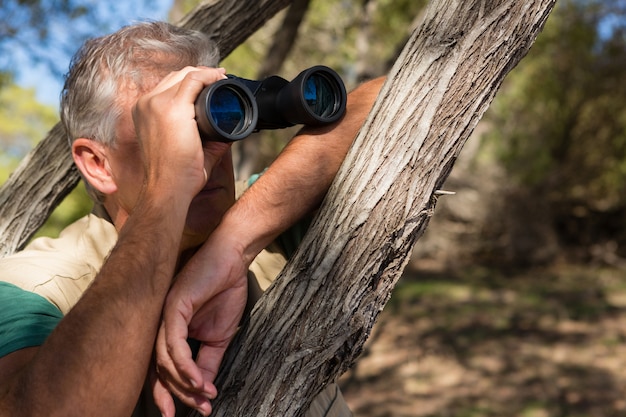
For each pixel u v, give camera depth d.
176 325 1.29
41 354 1.20
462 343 8.25
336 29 7.64
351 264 1.34
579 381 7.12
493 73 1.38
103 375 1.19
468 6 1.36
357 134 1.42
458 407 6.67
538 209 11.75
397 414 6.57
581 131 11.42
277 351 1.32
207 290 1.33
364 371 7.61
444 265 11.82
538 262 11.58
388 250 1.35
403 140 1.35
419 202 1.35
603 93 10.95
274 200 1.44
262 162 8.86
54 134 2.11
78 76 1.54
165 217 1.29
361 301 1.34
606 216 12.04
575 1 9.95
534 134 11.22
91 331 1.20
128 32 1.55
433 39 1.36
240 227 1.41
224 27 2.15
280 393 1.31
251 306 1.63
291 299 1.34
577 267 11.49
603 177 11.68
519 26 1.38
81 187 6.36
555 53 10.05
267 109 1.53
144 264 1.26
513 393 6.91
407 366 7.68
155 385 1.33
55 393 1.17
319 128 1.53
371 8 6.47
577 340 8.23
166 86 1.39
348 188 1.36
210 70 1.36
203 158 1.35
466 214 11.98
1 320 1.33
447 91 1.35
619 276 10.90
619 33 10.52
